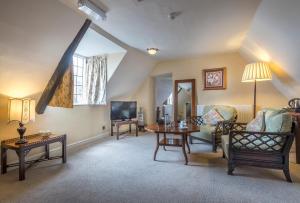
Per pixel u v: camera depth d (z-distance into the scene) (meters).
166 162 3.08
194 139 4.44
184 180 2.41
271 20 2.41
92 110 4.75
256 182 2.34
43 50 2.66
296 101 3.47
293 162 3.02
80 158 3.31
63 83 3.57
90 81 4.66
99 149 3.89
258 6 2.41
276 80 3.97
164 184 2.30
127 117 5.41
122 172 2.67
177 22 2.97
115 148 3.96
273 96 4.39
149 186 2.25
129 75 5.38
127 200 1.95
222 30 3.30
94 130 4.83
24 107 2.67
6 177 2.52
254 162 2.50
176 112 5.65
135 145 4.21
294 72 3.06
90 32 3.21
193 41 3.93
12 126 2.93
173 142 3.32
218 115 4.19
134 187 2.23
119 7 2.47
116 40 3.82
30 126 3.18
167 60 5.80
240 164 2.56
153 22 2.97
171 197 2.00
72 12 2.54
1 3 1.89
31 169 2.79
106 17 2.76
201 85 5.35
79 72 4.66
